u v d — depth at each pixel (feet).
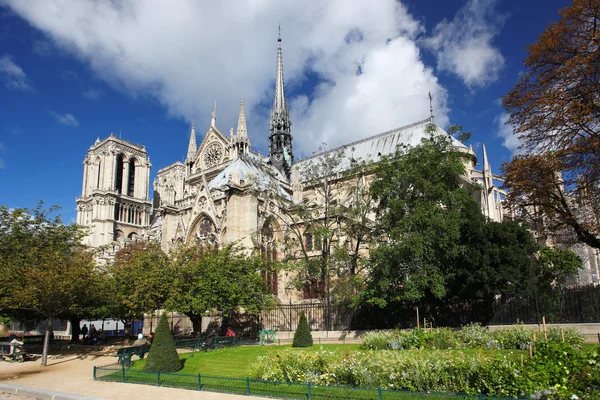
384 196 125.80
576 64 82.89
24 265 100.48
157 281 110.73
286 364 56.34
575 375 38.78
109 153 402.11
